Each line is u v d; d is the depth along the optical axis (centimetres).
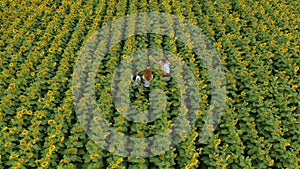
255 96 1424
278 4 2311
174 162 1123
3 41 1791
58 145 1171
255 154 1189
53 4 2228
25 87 1479
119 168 1049
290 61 1664
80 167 1157
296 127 1280
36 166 1123
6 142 1156
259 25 1986
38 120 1274
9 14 2052
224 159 1112
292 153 1162
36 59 1617
